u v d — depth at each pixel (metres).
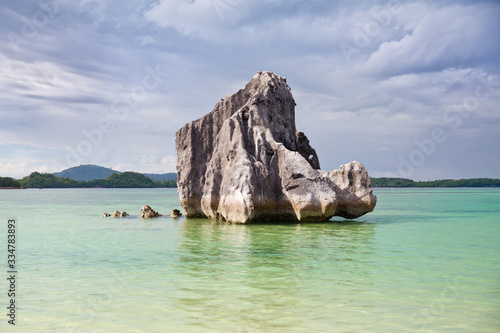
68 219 40.62
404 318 11.23
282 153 34.22
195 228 31.03
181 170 39.50
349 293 13.36
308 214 32.41
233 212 32.31
